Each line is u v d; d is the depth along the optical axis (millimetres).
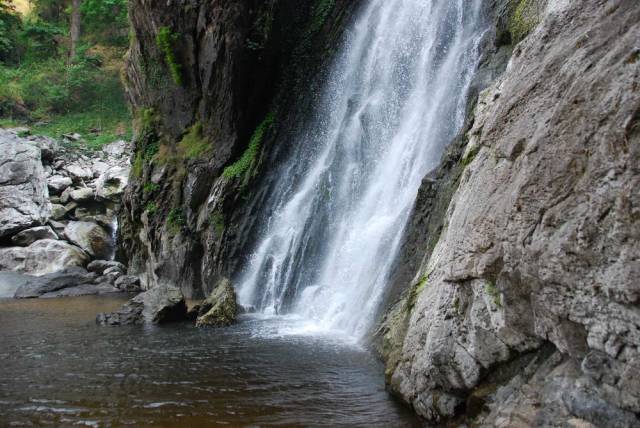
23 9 44938
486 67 10281
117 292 17922
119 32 37406
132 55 19172
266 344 9164
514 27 9781
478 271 4488
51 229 23125
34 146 25156
